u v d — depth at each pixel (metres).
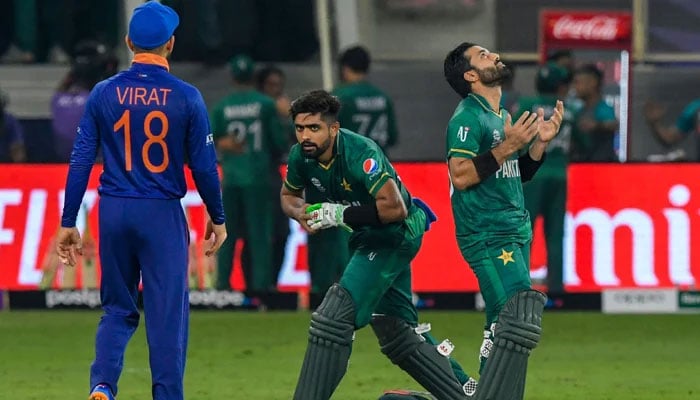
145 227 24.84
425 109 54.69
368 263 25.45
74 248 25.50
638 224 45.81
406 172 45.91
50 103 55.81
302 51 57.97
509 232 25.50
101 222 25.06
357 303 25.22
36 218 46.12
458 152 25.27
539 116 26.28
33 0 57.72
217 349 39.53
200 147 25.05
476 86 25.92
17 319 44.94
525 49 57.41
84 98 51.09
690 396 32.38
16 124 48.88
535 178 45.25
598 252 45.94
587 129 48.81
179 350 25.05
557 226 45.69
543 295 25.17
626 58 53.22
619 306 46.09
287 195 26.58
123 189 24.91
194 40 56.72
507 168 25.67
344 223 25.16
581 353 39.12
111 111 24.84
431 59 57.34
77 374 35.44
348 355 25.30
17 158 48.81
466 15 57.34
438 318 45.38
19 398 31.84
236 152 45.59
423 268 46.34
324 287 46.19
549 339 41.53
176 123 24.86
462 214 25.72
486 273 25.39
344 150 25.31
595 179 45.78
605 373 35.81
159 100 24.84
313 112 25.05
